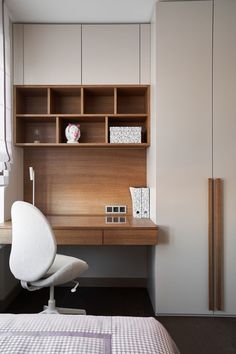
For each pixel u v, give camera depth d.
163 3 2.16
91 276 2.80
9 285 2.41
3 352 0.75
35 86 2.40
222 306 2.16
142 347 0.78
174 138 2.17
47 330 0.87
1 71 2.13
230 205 2.17
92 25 2.43
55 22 2.43
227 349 1.76
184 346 1.78
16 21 2.41
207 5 2.16
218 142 2.17
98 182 2.74
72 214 2.73
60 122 2.53
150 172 2.48
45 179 2.73
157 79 2.17
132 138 2.45
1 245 2.14
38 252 1.62
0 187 2.26
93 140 2.73
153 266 2.29
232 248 2.17
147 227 2.10
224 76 2.17
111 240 2.09
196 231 2.17
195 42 2.17
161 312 2.16
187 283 2.16
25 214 1.62
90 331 0.86
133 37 2.43
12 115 2.41
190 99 2.17
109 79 2.42
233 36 2.17
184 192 2.17
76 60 2.41
